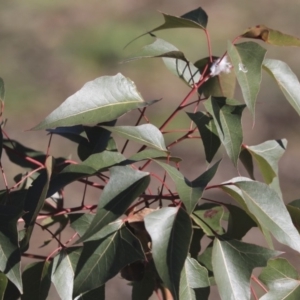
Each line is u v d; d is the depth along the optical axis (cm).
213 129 254
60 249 252
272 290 259
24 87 1177
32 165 316
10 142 308
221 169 928
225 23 1448
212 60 289
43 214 256
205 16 285
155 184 807
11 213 218
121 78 262
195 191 207
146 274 262
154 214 208
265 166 279
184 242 204
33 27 1412
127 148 955
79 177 235
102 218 208
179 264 200
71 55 1294
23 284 253
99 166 237
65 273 243
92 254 223
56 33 1384
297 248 226
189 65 283
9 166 893
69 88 1182
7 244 213
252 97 245
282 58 1270
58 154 974
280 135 1044
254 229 793
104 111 255
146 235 251
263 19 1478
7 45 1335
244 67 248
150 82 1193
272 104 1116
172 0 1570
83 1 1544
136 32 1388
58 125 248
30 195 234
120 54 1299
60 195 296
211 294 709
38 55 1295
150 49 274
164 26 280
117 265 221
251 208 228
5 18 1452
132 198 213
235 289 226
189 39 1350
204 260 262
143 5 1537
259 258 229
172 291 196
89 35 1376
